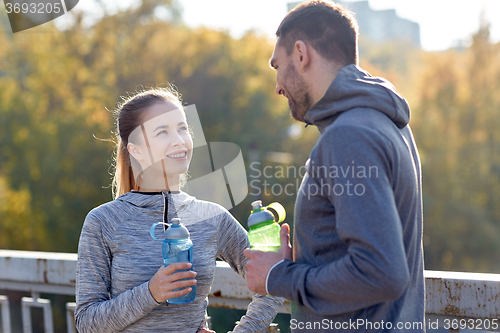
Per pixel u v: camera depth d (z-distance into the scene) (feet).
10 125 54.44
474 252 64.95
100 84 60.29
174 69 62.03
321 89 3.67
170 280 3.97
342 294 3.09
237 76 61.16
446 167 67.77
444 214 66.28
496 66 69.62
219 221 4.85
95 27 62.28
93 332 4.17
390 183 3.15
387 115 3.44
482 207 67.21
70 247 53.62
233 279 5.60
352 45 3.68
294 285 3.34
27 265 6.49
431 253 66.59
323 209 3.36
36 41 59.52
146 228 4.51
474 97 69.62
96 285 4.35
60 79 58.80
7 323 6.86
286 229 3.81
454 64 72.64
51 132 54.19
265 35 68.39
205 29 64.64
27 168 54.03
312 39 3.65
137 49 62.64
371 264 2.93
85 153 53.93
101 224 4.43
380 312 3.30
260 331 4.67
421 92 73.61
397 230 2.98
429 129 69.87
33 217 52.85
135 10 63.98
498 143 67.62
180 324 4.42
